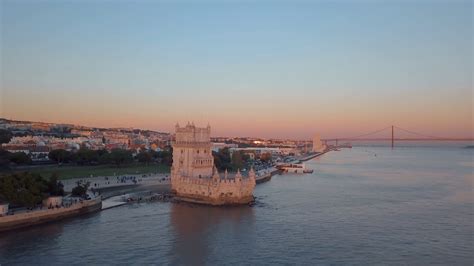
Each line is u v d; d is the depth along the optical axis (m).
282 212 143.88
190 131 181.00
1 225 111.00
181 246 101.75
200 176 179.50
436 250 100.88
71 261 90.06
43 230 114.38
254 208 151.12
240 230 117.62
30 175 129.88
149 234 112.50
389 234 115.00
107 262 89.88
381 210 149.38
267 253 97.38
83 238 107.50
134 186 199.75
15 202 118.69
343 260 93.06
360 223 127.94
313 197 180.38
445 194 192.00
